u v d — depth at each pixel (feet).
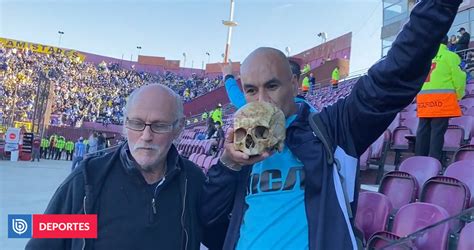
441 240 8.81
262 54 6.10
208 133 53.16
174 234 6.41
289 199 5.65
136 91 6.66
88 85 161.38
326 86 87.86
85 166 6.49
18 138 64.90
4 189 31.83
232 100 11.69
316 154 5.72
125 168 6.44
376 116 5.46
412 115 28.02
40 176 43.86
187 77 195.52
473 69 40.42
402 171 14.75
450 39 44.50
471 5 63.26
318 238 5.22
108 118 132.57
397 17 76.28
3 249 16.17
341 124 5.86
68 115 127.13
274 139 5.24
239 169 6.14
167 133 6.35
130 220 6.28
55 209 6.35
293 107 6.38
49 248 6.15
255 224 5.69
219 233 6.92
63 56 171.94
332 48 139.33
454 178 12.02
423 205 10.14
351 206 5.71
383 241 10.05
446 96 16.43
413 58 5.13
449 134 22.06
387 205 11.29
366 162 21.36
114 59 188.24
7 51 156.15
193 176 6.92
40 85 73.77
